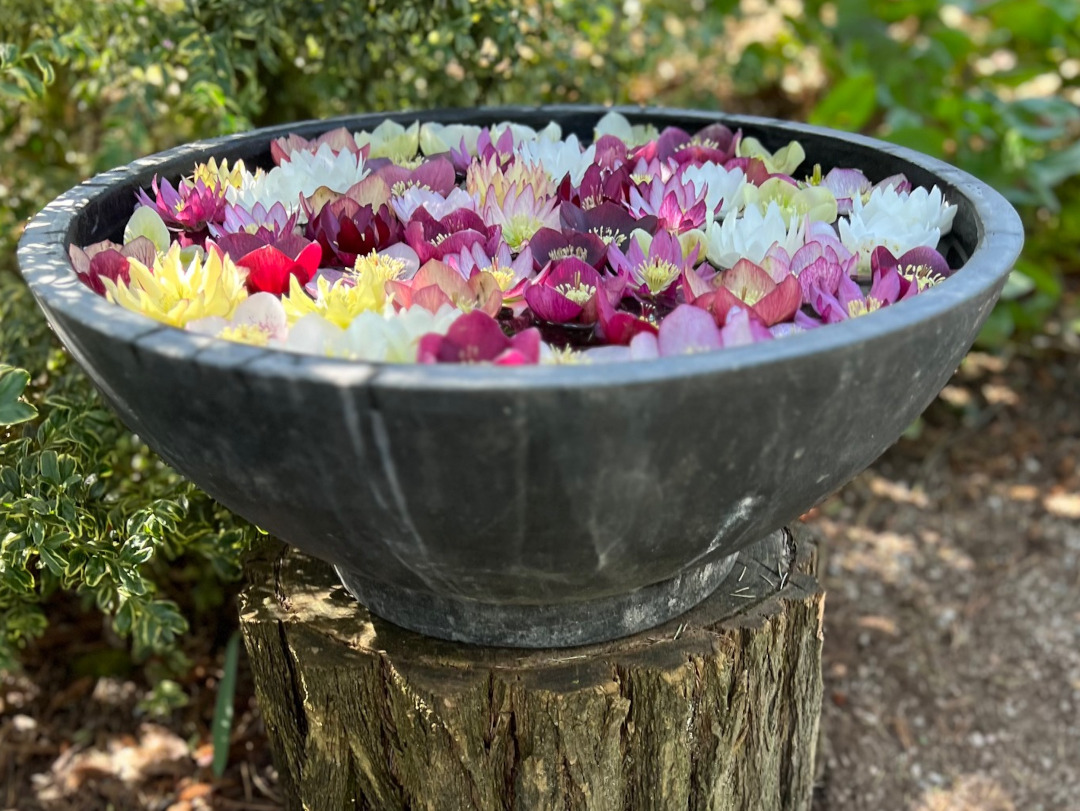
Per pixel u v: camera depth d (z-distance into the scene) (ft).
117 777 5.89
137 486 5.51
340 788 4.33
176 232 4.47
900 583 7.28
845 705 6.42
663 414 2.78
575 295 3.80
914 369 3.19
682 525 3.18
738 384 2.80
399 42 6.42
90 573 4.59
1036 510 7.83
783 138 5.39
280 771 4.81
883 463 8.32
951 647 6.81
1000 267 3.41
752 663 4.21
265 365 2.81
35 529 4.41
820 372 2.90
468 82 6.75
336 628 4.24
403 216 4.52
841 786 5.97
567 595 3.48
